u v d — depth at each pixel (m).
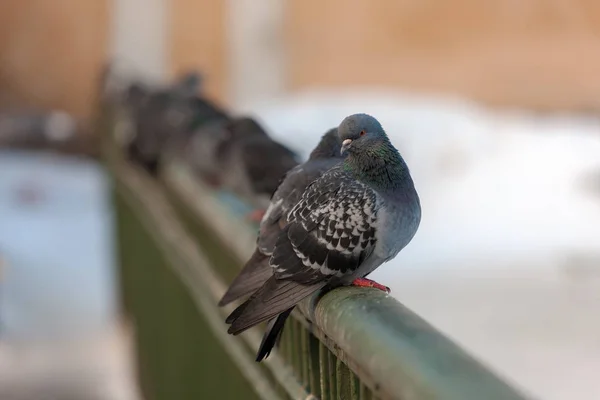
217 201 5.57
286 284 3.34
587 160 15.81
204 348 5.83
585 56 19.59
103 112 17.52
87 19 23.75
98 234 17.34
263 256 3.72
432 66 21.22
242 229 4.68
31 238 17.19
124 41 23.41
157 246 8.34
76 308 13.62
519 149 16.61
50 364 11.29
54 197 20.23
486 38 20.77
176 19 23.00
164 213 8.27
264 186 5.98
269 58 22.61
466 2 20.91
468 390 2.06
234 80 22.77
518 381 8.05
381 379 2.41
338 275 3.35
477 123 18.27
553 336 9.30
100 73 21.38
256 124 6.82
